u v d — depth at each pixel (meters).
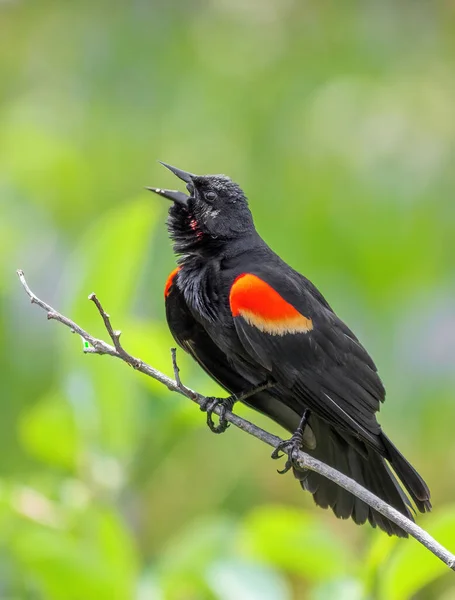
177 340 8.55
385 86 13.09
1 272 12.59
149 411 9.34
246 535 8.22
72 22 14.39
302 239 12.16
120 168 13.10
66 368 9.23
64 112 13.74
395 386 12.20
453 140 12.57
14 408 12.16
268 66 13.49
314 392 7.87
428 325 12.40
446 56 13.75
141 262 9.37
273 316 7.89
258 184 12.51
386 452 7.55
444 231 12.41
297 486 12.57
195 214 8.68
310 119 12.65
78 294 9.11
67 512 8.91
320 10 14.19
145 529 12.11
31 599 10.41
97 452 9.34
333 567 8.09
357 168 12.30
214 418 11.52
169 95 13.39
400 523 6.61
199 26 14.01
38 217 13.20
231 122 13.00
